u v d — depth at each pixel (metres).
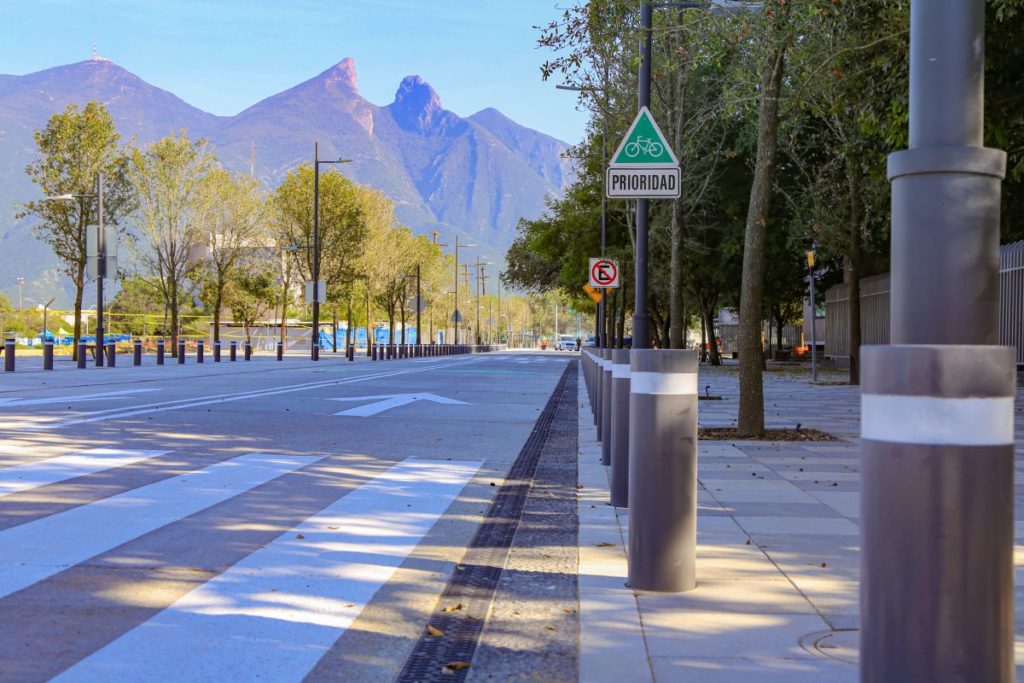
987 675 2.12
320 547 5.74
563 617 4.47
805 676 3.55
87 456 9.29
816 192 26.41
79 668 3.61
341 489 7.83
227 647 3.90
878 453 2.20
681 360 4.88
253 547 5.68
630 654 3.82
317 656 3.83
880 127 14.79
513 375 31.95
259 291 68.19
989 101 13.40
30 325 70.62
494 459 10.18
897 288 2.39
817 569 5.30
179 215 51.88
